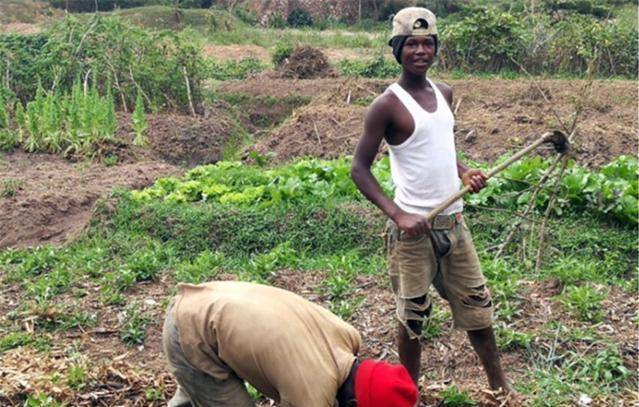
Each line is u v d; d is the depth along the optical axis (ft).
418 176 10.85
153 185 25.14
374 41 64.49
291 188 20.45
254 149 30.91
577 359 13.28
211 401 9.20
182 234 19.72
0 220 21.84
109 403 12.31
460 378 13.10
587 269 16.56
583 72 46.52
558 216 19.44
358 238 19.04
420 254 11.07
